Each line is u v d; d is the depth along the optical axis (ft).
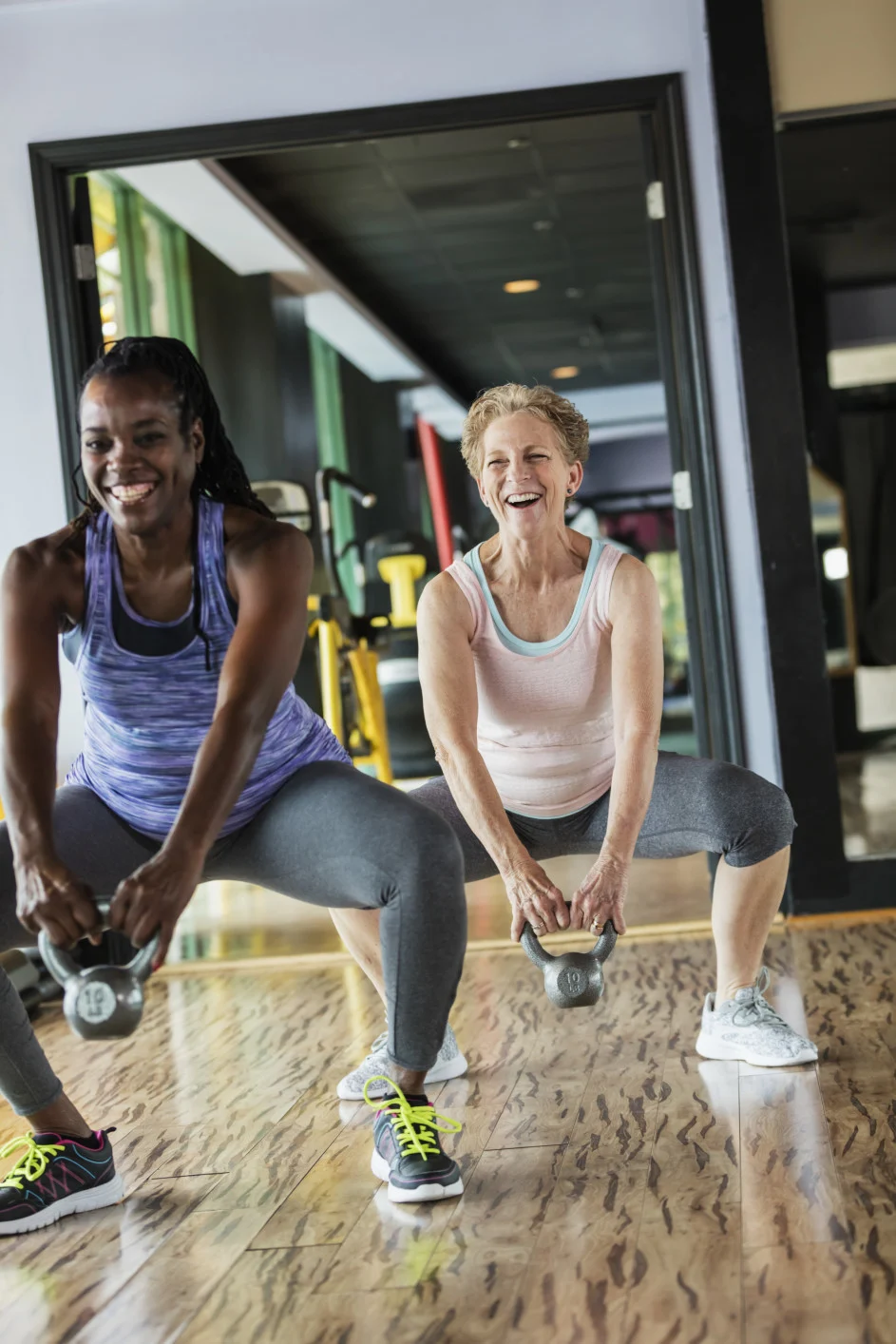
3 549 11.12
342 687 15.72
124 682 5.39
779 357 10.44
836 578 24.72
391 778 16.87
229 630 5.34
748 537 10.69
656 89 10.73
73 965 4.66
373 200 23.48
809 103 10.62
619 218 25.84
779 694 10.46
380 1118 5.64
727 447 10.71
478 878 7.04
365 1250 4.93
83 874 5.55
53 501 11.10
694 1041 7.47
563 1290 4.42
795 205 17.92
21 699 5.10
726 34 10.46
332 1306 4.47
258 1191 5.68
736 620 10.70
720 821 6.77
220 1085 7.41
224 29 10.98
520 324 34.19
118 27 11.03
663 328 10.93
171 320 22.36
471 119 10.83
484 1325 4.22
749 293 10.46
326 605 15.48
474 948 10.69
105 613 5.32
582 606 6.59
